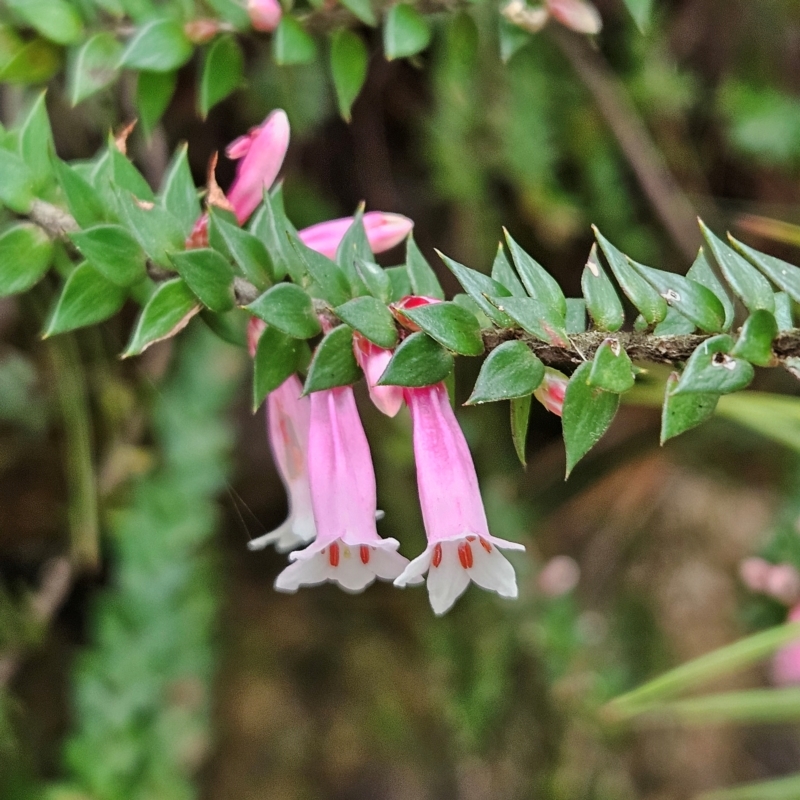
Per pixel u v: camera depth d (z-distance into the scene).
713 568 0.45
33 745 0.31
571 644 0.34
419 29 0.23
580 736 0.35
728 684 0.42
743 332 0.20
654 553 0.46
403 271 0.22
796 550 0.28
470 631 0.35
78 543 0.30
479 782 0.37
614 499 0.47
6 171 0.21
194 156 0.31
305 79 0.29
